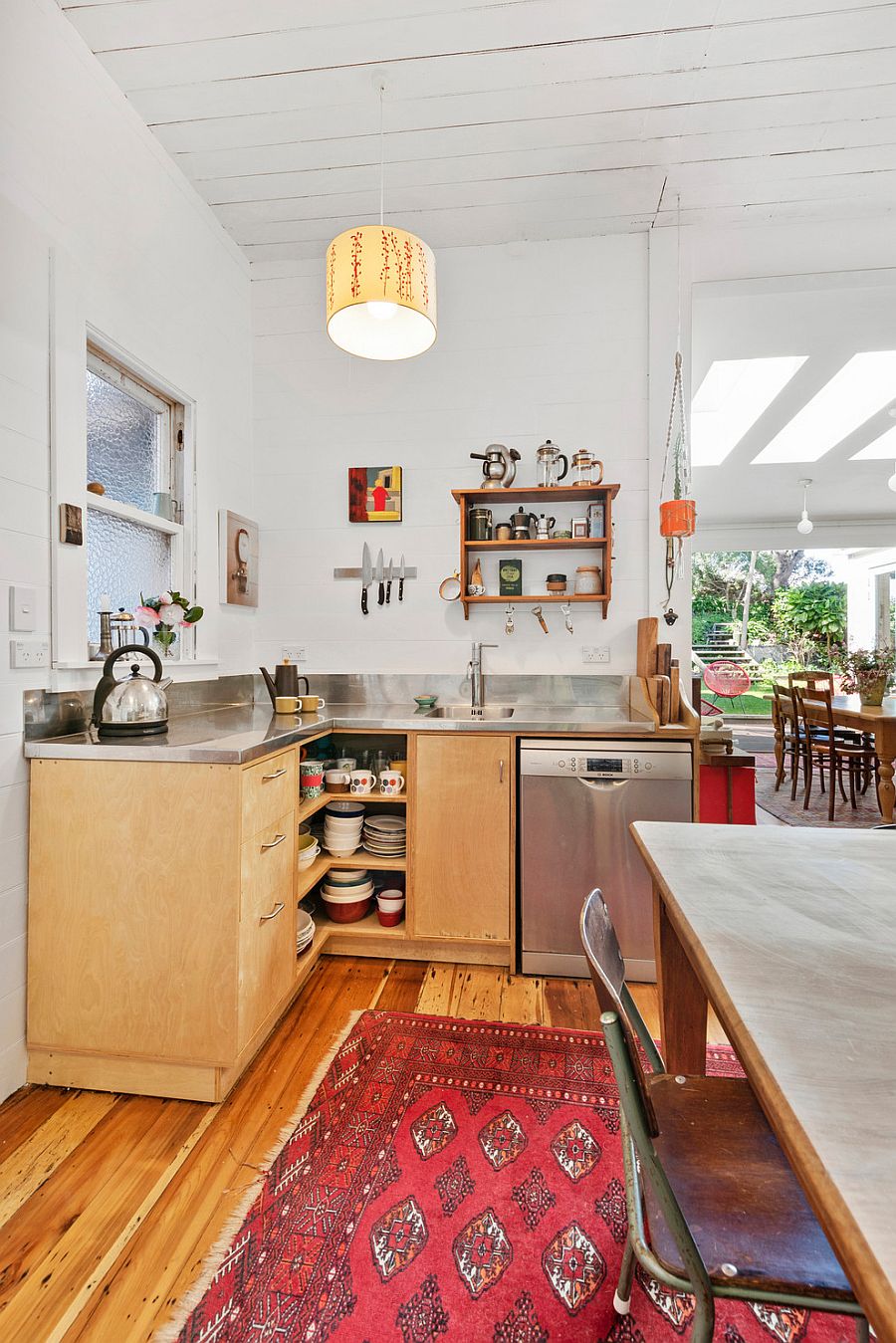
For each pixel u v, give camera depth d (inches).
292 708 94.9
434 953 91.4
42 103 67.2
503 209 103.3
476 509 111.0
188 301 96.5
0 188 61.9
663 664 92.5
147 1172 53.0
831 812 164.4
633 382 109.7
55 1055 64.4
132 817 62.5
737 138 89.0
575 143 89.8
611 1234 47.1
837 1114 20.6
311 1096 62.4
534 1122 58.5
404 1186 51.4
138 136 84.1
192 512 98.1
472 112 84.3
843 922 35.3
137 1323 41.0
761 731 331.6
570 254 110.9
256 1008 65.6
